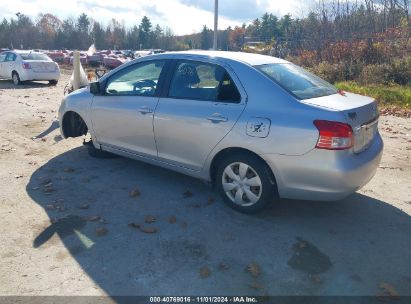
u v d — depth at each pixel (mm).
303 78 4453
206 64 4395
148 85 4863
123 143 5227
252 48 29000
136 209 4379
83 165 5750
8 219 4070
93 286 3070
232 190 4309
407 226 4117
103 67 33594
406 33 18328
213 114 4168
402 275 3295
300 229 3994
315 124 3627
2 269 3246
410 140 7621
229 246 3660
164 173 5473
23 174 5340
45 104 11039
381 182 5355
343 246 3703
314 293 3049
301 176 3768
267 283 3152
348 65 16812
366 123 3990
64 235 3791
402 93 12492
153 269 3299
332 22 21750
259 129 3863
